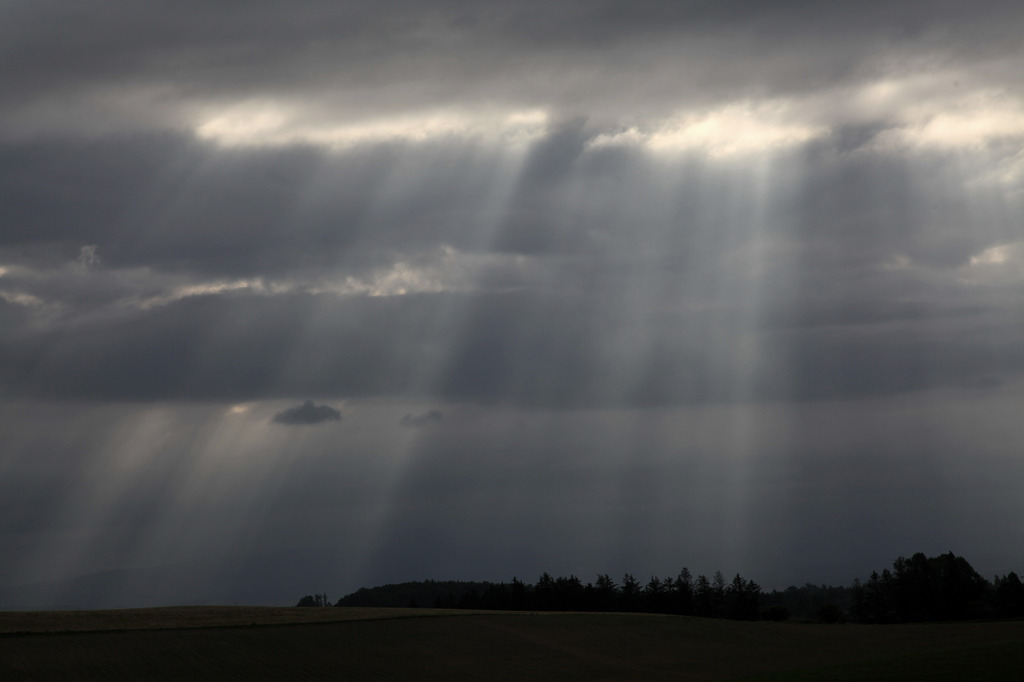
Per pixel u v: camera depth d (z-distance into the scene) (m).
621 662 71.88
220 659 61.72
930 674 43.16
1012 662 44.91
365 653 68.00
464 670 65.12
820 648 81.56
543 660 70.94
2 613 74.56
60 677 53.84
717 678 64.38
